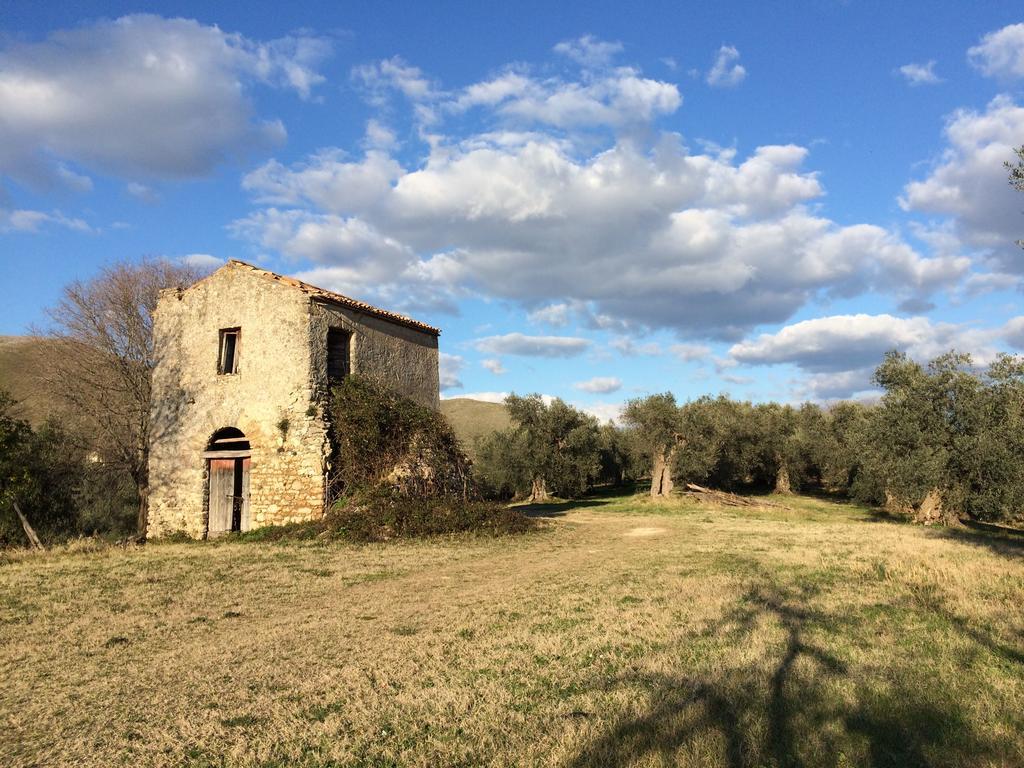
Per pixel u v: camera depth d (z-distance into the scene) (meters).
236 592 10.46
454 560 14.02
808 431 44.16
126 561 13.98
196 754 4.38
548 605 8.83
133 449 29.25
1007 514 22.17
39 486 22.61
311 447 19.03
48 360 28.80
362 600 9.77
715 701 4.91
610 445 50.16
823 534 18.98
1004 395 22.50
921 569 11.12
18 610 9.17
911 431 23.58
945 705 4.86
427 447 20.55
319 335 19.84
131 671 6.30
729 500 34.84
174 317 21.78
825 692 5.11
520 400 41.53
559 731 4.47
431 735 4.53
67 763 4.30
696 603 8.59
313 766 4.13
